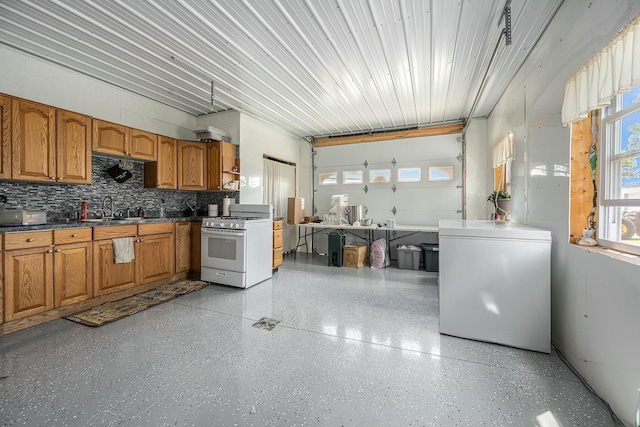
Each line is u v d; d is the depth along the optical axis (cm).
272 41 261
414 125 545
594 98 157
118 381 167
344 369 183
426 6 214
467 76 330
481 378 174
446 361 193
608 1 148
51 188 301
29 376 171
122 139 337
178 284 370
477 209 491
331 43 265
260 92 382
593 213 185
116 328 241
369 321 260
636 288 128
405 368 184
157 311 281
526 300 209
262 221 396
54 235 252
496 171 424
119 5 212
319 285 379
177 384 165
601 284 155
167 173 396
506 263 214
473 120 493
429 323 256
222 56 288
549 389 163
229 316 270
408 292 349
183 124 458
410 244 539
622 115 157
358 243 578
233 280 361
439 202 531
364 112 469
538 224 241
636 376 127
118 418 138
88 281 279
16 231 228
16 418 137
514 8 209
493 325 217
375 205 579
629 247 151
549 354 202
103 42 261
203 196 480
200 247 404
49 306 249
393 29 243
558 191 205
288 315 273
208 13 222
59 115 276
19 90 273
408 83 354
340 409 146
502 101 372
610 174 169
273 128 548
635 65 127
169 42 262
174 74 327
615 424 136
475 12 218
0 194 263
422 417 141
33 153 256
